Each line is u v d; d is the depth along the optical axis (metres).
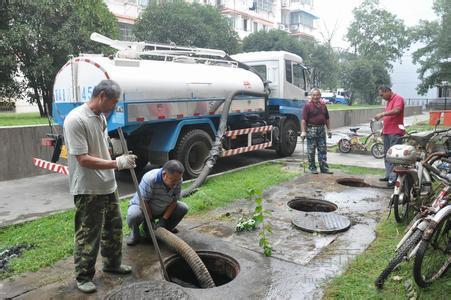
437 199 3.63
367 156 10.76
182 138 7.41
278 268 3.66
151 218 4.18
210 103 7.87
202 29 20.00
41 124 8.48
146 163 8.39
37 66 12.06
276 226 4.79
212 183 6.98
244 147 8.77
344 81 34.50
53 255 3.94
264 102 9.38
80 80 6.61
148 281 3.33
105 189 3.18
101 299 3.12
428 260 3.34
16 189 6.97
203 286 3.54
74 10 12.49
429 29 27.39
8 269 3.66
